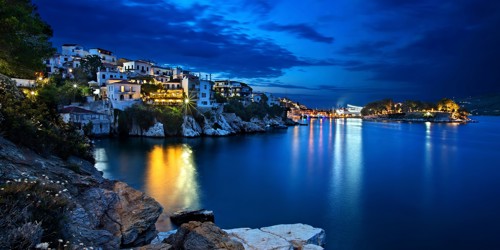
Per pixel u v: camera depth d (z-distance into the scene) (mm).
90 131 90375
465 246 26047
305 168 59094
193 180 47219
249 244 20906
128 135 98938
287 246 20719
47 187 14336
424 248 25688
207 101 122875
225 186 44188
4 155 16156
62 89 89750
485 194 41562
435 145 100875
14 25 23688
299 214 33062
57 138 23094
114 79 114250
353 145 99125
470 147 95562
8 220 11133
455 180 50031
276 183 46656
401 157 74312
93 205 16500
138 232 16344
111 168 53531
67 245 11883
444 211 34594
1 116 18203
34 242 10898
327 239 27172
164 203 35469
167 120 101875
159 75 145500
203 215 29719
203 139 102812
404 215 33188
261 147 90062
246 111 148375
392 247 25797
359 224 30531
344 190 42969
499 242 26844
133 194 18703
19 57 27734
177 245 15812
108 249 14125
